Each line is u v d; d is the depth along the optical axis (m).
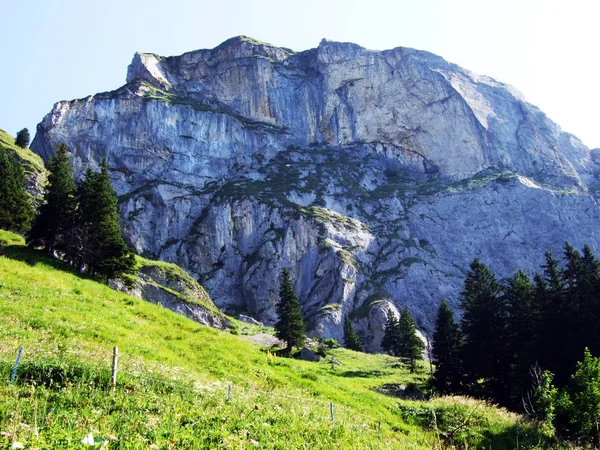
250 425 14.11
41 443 8.88
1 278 30.30
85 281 41.34
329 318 116.25
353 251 144.38
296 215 152.00
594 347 40.47
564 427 25.36
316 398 25.31
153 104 175.38
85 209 56.12
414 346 68.25
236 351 30.75
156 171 166.75
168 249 147.12
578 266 45.31
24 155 121.50
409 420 27.70
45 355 16.23
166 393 15.90
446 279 144.50
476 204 173.38
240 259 147.75
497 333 49.09
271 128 199.62
